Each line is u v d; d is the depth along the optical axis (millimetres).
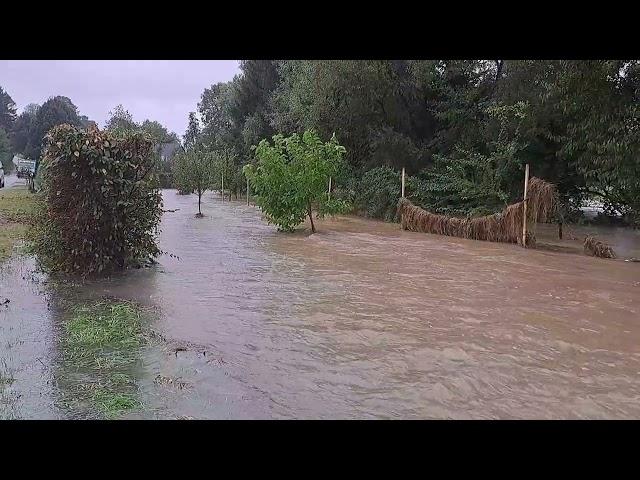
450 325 6969
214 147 53250
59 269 9961
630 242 17078
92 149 9672
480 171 20297
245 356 5840
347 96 26281
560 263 12148
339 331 6680
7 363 5559
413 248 14359
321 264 11617
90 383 5090
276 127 34344
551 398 4852
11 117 89938
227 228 19109
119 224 10117
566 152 16609
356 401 4773
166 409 4590
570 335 6594
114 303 8031
